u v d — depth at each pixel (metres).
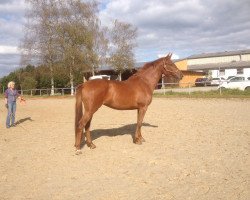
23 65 48.47
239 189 5.91
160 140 10.47
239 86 34.19
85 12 47.31
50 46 46.62
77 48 46.72
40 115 19.23
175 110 19.16
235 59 77.56
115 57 55.53
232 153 8.45
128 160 8.16
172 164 7.66
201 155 8.38
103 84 9.12
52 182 6.75
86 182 6.66
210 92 31.70
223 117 15.26
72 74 47.56
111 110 20.72
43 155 9.02
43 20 46.34
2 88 59.06
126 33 56.47
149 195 5.82
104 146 9.85
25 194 6.14
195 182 6.38
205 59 81.38
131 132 12.12
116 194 5.93
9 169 7.76
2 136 12.28
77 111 9.08
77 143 9.00
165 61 10.09
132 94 9.46
